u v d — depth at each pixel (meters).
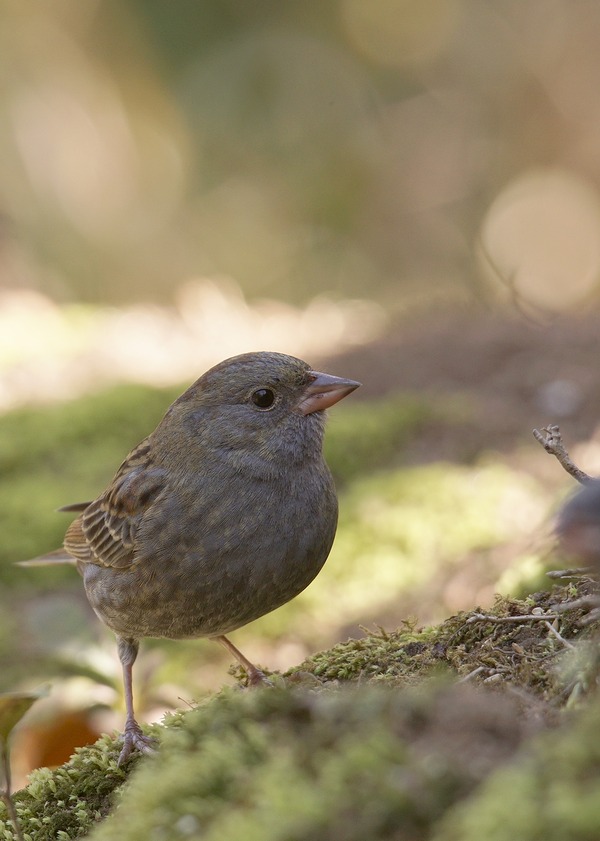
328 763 3.73
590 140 23.22
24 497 12.09
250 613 6.74
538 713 4.04
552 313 15.67
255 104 24.34
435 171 24.16
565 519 4.35
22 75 22.41
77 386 14.95
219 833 3.70
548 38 23.73
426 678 5.08
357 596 10.55
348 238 24.03
